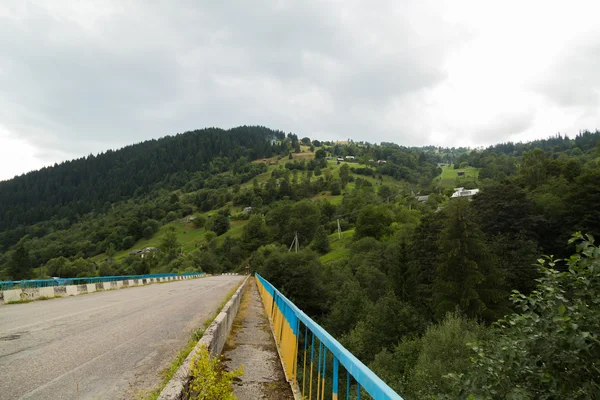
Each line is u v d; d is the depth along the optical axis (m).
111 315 11.49
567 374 4.29
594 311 4.22
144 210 171.25
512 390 4.50
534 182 67.88
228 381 3.57
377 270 52.72
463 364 18.94
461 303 32.97
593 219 42.25
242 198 178.25
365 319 36.69
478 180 165.25
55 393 4.28
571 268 4.69
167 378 4.43
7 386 4.48
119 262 114.81
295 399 4.50
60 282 25.91
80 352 6.40
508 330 5.37
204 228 151.62
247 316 12.36
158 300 17.16
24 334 8.00
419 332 32.31
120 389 4.47
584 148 186.75
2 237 160.62
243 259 113.00
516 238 44.50
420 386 18.64
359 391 2.32
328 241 94.12
